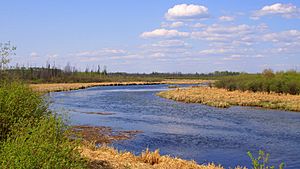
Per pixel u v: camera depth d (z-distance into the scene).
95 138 21.50
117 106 42.91
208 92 60.56
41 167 7.02
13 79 10.78
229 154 18.45
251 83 60.91
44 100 10.70
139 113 35.88
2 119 9.10
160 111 37.97
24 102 9.78
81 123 27.89
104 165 10.12
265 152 19.17
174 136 23.14
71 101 49.00
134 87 98.62
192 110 39.16
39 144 7.40
